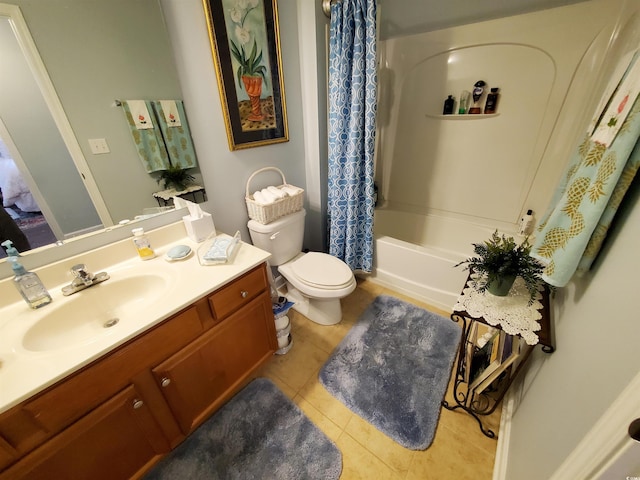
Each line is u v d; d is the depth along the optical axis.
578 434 0.53
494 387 1.28
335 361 1.53
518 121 1.73
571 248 0.72
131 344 0.83
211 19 1.19
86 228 1.05
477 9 1.64
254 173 1.61
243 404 1.33
